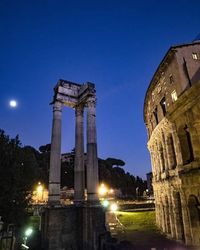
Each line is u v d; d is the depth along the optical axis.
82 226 28.28
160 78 34.12
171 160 30.45
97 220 27.52
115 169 132.00
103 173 112.19
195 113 23.47
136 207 56.12
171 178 29.02
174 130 28.44
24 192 31.05
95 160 30.77
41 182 85.00
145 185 129.50
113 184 115.38
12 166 27.77
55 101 34.72
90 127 32.28
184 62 28.25
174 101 26.95
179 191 27.05
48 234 27.03
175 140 28.08
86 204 28.97
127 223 41.81
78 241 28.39
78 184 33.72
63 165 100.62
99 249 25.72
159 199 37.38
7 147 28.55
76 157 35.34
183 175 25.23
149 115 43.66
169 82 30.66
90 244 26.23
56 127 33.12
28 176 35.41
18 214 27.70
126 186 125.06
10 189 26.42
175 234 29.16
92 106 33.53
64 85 36.41
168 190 31.14
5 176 26.62
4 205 25.92
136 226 39.97
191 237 24.44
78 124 36.72
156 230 36.69
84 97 35.25
